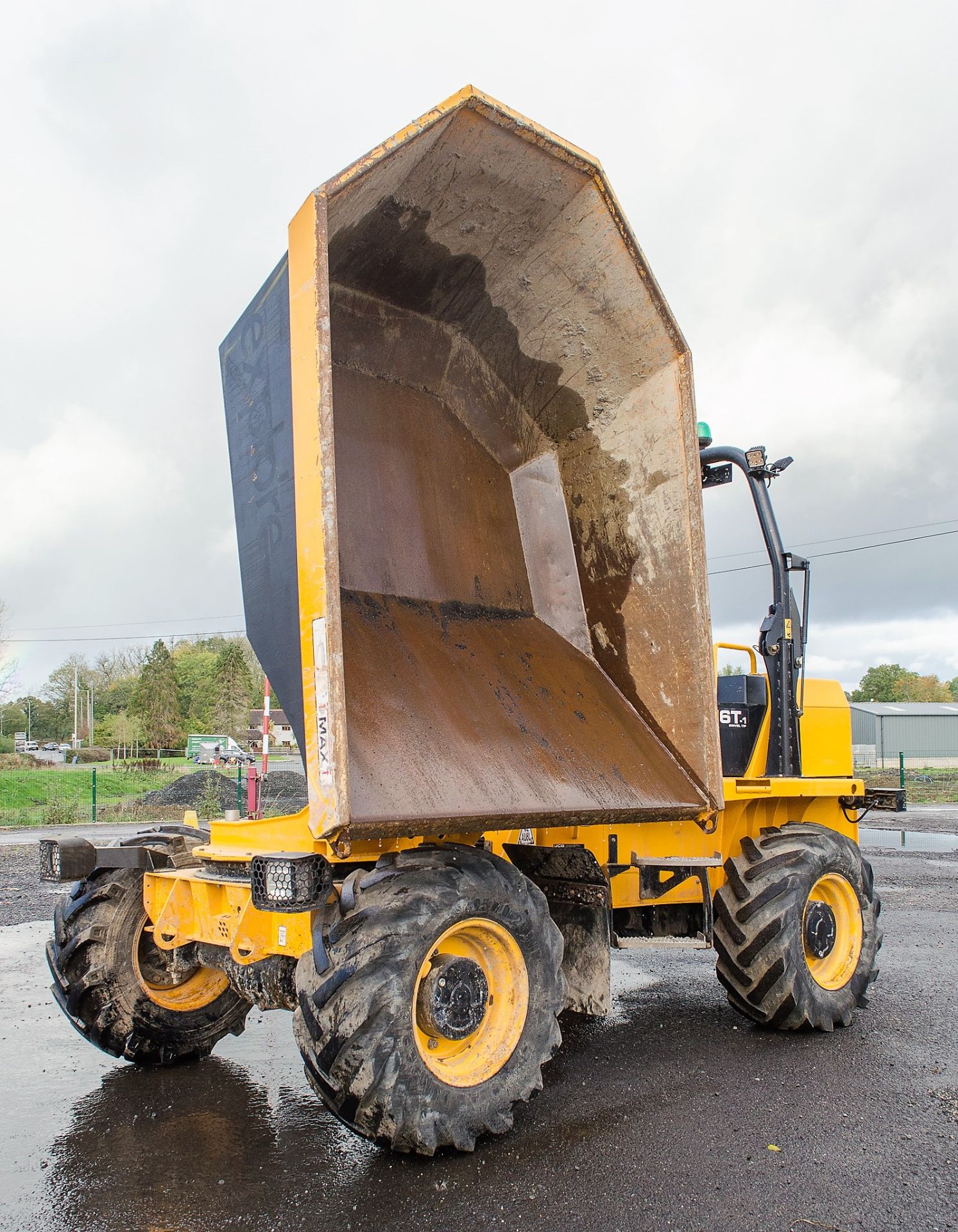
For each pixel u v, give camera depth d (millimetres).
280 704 3199
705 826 4262
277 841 3400
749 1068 4305
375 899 3025
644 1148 3340
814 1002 4797
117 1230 2740
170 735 52688
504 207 3875
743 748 5289
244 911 3355
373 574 3895
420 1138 2971
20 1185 3055
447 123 3322
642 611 4414
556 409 4684
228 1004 4492
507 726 3715
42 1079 4195
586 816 3564
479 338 4562
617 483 4500
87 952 4102
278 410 3285
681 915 5039
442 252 4055
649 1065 4367
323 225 2965
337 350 4055
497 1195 2957
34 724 80062
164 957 4223
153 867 4043
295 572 3107
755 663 5652
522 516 4742
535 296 4316
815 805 5863
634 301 4145
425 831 2984
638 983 6242
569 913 4133
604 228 3941
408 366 4359
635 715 4422
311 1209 2869
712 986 6145
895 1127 3557
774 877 4805
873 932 5273
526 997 3357
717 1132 3500
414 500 4195
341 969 2883
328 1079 2893
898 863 12938
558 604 4695
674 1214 2838
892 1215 2848
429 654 3805
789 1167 3184
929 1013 5348
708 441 5727
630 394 4414
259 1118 3676
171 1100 3910
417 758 3168
